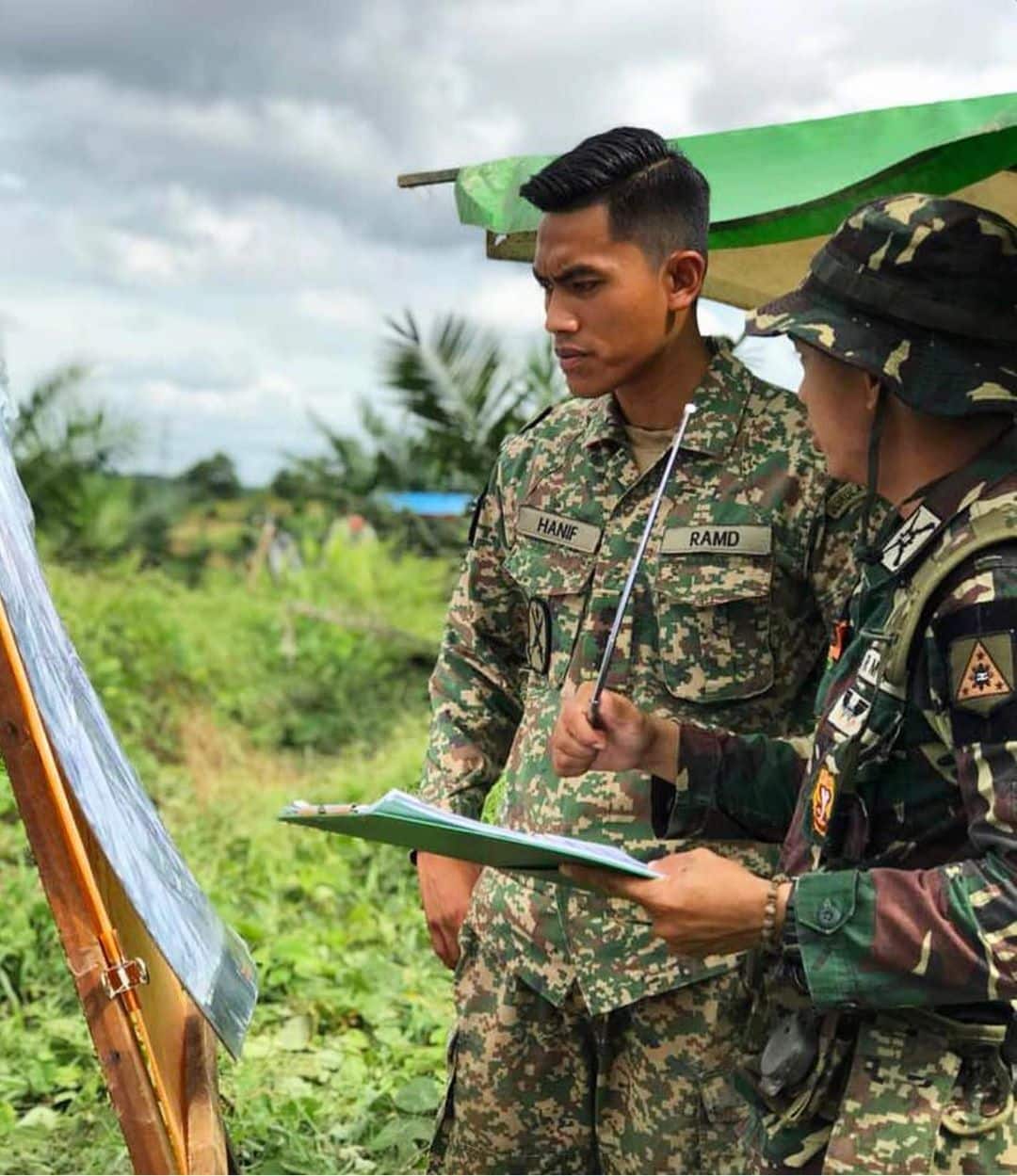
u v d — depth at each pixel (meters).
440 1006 4.80
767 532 2.51
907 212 1.94
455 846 1.97
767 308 2.02
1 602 1.61
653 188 2.46
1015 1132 1.95
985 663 1.82
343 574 12.49
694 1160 2.50
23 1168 3.69
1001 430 1.93
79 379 13.18
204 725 9.61
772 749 2.35
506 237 3.18
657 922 1.96
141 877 1.82
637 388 2.58
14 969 4.95
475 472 7.84
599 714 2.32
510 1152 2.67
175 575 14.67
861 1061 1.95
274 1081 4.16
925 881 1.86
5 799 6.61
